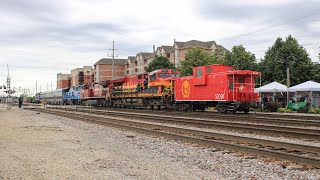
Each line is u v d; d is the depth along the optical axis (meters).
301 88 36.41
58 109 47.44
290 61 60.25
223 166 8.91
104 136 15.87
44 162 9.54
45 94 105.38
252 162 9.25
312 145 11.12
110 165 9.19
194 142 13.02
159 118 23.56
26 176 7.92
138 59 118.94
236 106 28.20
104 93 54.19
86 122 23.88
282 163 8.91
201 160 9.73
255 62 63.19
